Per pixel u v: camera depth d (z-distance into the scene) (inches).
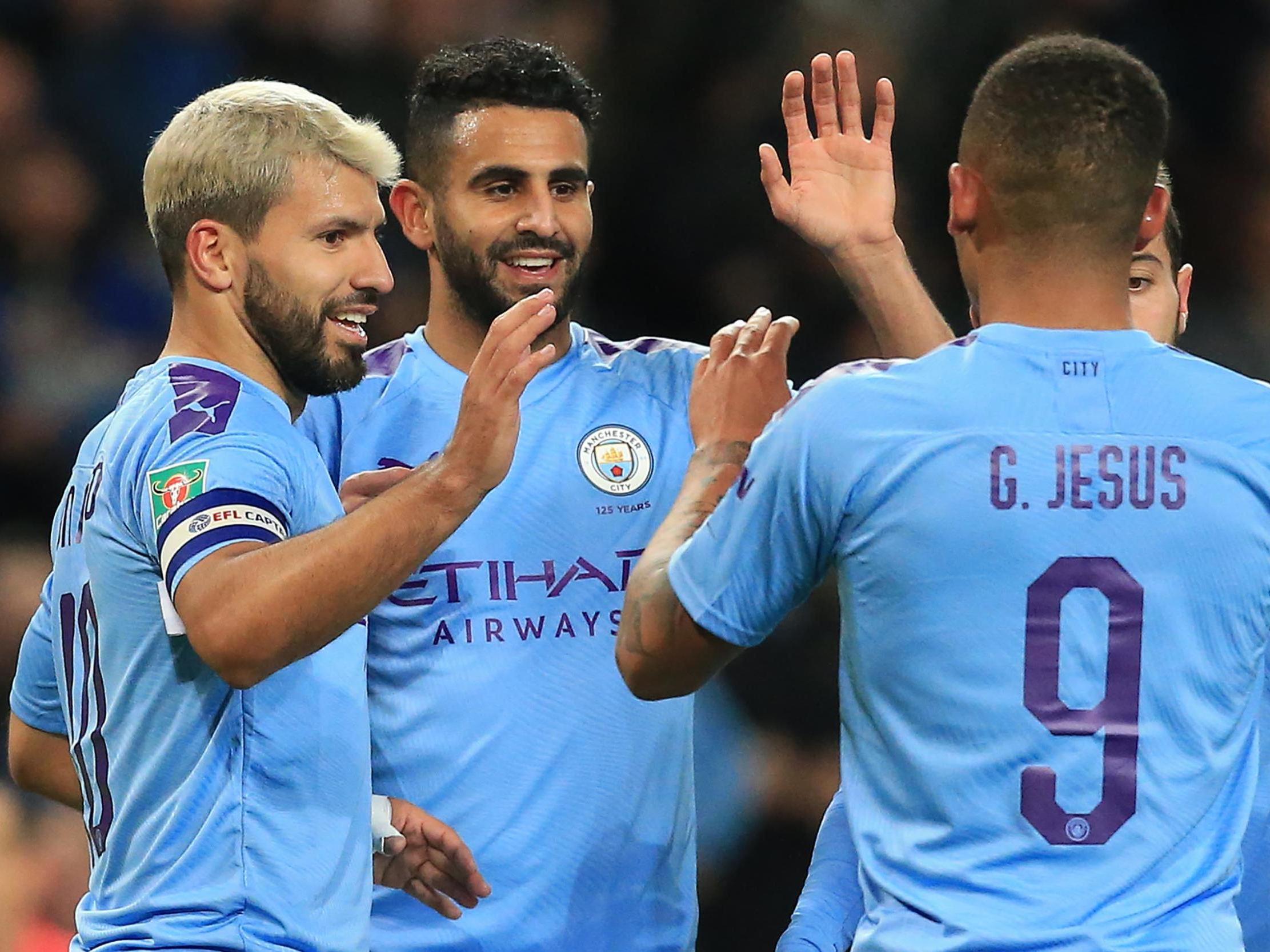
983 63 1047.6
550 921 476.7
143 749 402.6
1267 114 1127.0
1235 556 348.8
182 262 415.2
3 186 1022.4
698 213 1015.0
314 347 414.3
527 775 475.8
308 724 403.9
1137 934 340.5
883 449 348.8
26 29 1050.7
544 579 479.5
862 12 1032.8
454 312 488.1
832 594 840.3
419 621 477.4
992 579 346.3
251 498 382.3
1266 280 1104.2
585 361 497.0
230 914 392.5
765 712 827.4
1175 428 350.0
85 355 995.3
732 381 401.1
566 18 1056.2
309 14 1050.1
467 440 384.2
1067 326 357.4
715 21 1024.9
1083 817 344.2
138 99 1050.7
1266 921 425.7
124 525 398.3
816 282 993.5
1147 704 346.3
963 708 346.9
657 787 486.9
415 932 477.7
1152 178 355.3
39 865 664.4
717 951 796.0
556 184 475.5
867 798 365.4
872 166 449.7
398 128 1042.1
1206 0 1135.6
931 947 345.4
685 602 365.7
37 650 451.5
